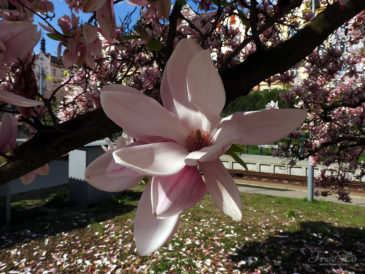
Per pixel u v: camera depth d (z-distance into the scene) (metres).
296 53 1.22
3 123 0.84
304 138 5.32
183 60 0.57
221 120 0.54
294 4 1.06
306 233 6.98
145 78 3.03
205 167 0.53
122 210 8.80
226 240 6.50
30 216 8.24
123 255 5.79
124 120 0.52
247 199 10.51
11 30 0.61
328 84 5.34
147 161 0.49
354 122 4.61
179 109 0.57
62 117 3.14
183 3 0.89
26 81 0.80
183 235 6.75
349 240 6.49
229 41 3.32
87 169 0.54
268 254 5.77
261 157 15.73
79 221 7.88
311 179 10.11
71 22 1.17
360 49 4.63
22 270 5.38
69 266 5.46
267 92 17.23
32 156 0.87
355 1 1.22
